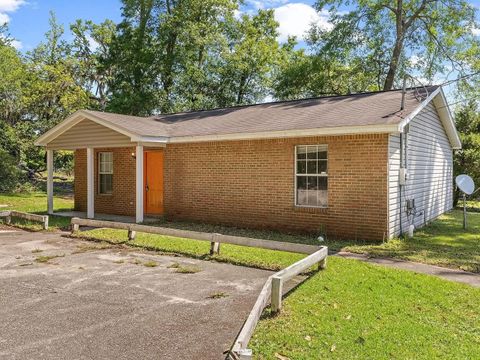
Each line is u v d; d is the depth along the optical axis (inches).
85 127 527.2
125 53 1048.8
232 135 436.1
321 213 401.1
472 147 765.9
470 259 313.7
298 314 190.7
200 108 1020.5
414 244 368.2
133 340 163.9
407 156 425.1
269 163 434.9
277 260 298.7
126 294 223.5
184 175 504.4
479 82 842.2
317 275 258.8
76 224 421.4
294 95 1045.2
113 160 591.8
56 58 1170.6
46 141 581.9
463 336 172.9
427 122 512.4
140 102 1002.1
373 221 372.8
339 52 940.0
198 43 1016.2
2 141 954.1
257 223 445.4
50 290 230.1
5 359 146.9
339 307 201.0
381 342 163.3
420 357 151.9
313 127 376.5
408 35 936.3
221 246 350.6
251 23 1141.1
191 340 164.4
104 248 347.9
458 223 525.0
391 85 940.0
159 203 556.4
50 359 147.3
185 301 212.1
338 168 389.7
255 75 1090.1
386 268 279.1
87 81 1199.6
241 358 125.4
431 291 230.1
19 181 1002.7
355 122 362.6
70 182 1198.9
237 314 193.3
